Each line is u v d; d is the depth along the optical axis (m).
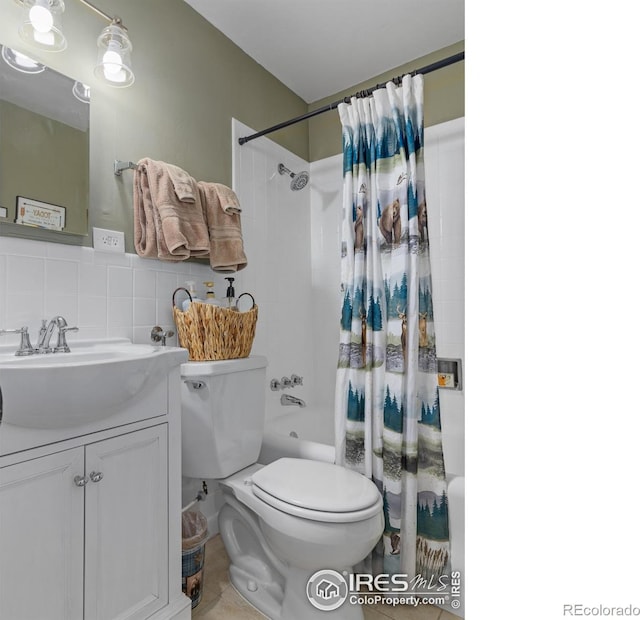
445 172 2.12
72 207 1.29
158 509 1.14
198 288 1.74
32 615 0.86
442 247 2.12
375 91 1.54
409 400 1.39
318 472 1.34
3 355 1.09
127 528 1.06
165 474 1.16
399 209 1.46
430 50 2.16
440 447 1.40
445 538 1.36
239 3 1.80
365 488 1.23
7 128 1.16
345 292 1.56
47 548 0.89
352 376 1.51
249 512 1.41
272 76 2.33
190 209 1.52
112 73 1.39
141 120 1.55
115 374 0.94
